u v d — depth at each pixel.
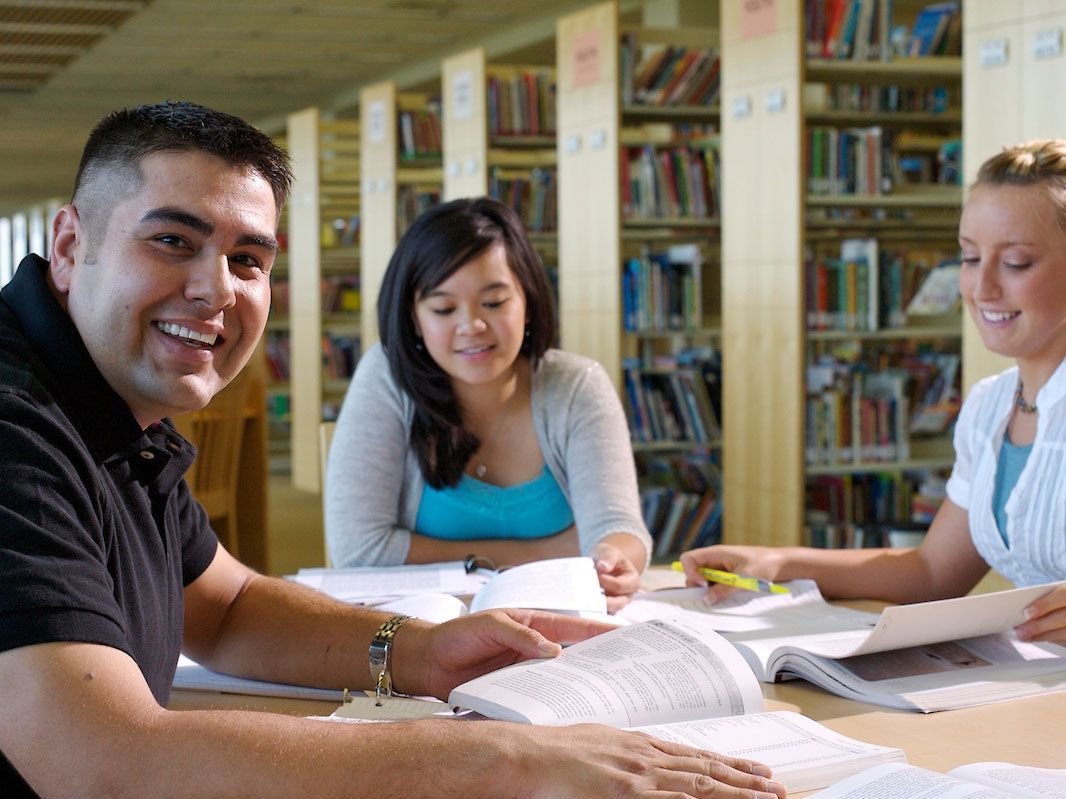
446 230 2.49
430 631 1.61
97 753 1.05
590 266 6.38
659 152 6.30
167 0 10.34
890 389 5.63
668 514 6.18
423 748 1.10
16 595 1.06
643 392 6.21
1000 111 4.20
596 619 1.70
